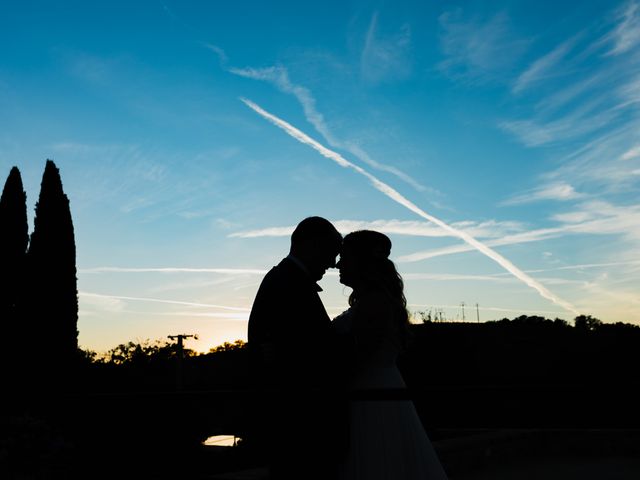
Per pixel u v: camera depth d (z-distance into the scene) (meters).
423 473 2.57
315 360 2.42
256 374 2.51
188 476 2.74
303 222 2.70
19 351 17.34
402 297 2.77
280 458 2.31
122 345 23.44
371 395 1.35
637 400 1.09
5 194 18.91
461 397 1.24
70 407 1.72
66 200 19.58
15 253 18.53
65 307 18.55
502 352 10.56
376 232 2.85
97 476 3.08
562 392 1.14
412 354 9.09
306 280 2.59
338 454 2.38
